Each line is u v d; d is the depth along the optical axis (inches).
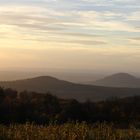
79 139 518.6
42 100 1798.7
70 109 1665.8
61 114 1587.1
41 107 1679.4
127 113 1902.1
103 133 564.1
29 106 1579.7
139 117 1814.7
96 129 584.7
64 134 518.9
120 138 562.3
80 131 541.0
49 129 545.3
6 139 507.5
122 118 1798.7
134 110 1931.6
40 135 520.4
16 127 563.2
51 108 1686.8
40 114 1489.9
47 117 1456.7
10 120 1389.0
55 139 510.3
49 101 1811.0
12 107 1476.4
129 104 2009.1
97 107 1868.8
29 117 1429.6
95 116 1738.4
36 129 554.9
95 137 543.2
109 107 1900.8
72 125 572.4
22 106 1510.8
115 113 1836.9
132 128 681.0
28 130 540.4
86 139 528.7
